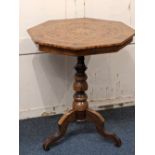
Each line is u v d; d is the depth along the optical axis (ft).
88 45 5.41
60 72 7.65
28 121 7.68
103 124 6.72
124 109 8.21
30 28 6.58
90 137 7.05
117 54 7.86
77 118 6.76
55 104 7.88
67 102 7.93
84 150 6.62
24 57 7.32
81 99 6.64
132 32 6.20
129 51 7.91
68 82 7.77
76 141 6.91
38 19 7.13
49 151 6.59
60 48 5.51
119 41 5.64
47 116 7.89
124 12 7.59
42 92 7.71
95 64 7.81
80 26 6.61
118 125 7.50
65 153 6.53
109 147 6.71
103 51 5.60
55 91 7.78
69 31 6.28
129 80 8.17
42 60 7.45
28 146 6.75
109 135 6.74
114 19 7.58
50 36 5.95
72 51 5.47
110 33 6.15
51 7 7.12
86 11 7.36
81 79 6.53
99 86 8.02
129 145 6.77
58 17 7.23
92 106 8.13
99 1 7.36
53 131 7.29
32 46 7.27
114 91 8.17
